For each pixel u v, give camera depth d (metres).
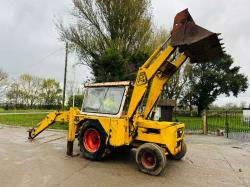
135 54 17.70
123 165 6.95
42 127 10.02
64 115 9.10
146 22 19.58
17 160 7.14
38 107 59.53
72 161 7.19
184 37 6.36
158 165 6.13
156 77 7.38
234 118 18.53
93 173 6.14
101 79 15.18
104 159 7.52
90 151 7.38
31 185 5.17
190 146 10.55
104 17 19.55
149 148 6.24
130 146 7.28
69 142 7.83
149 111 7.38
